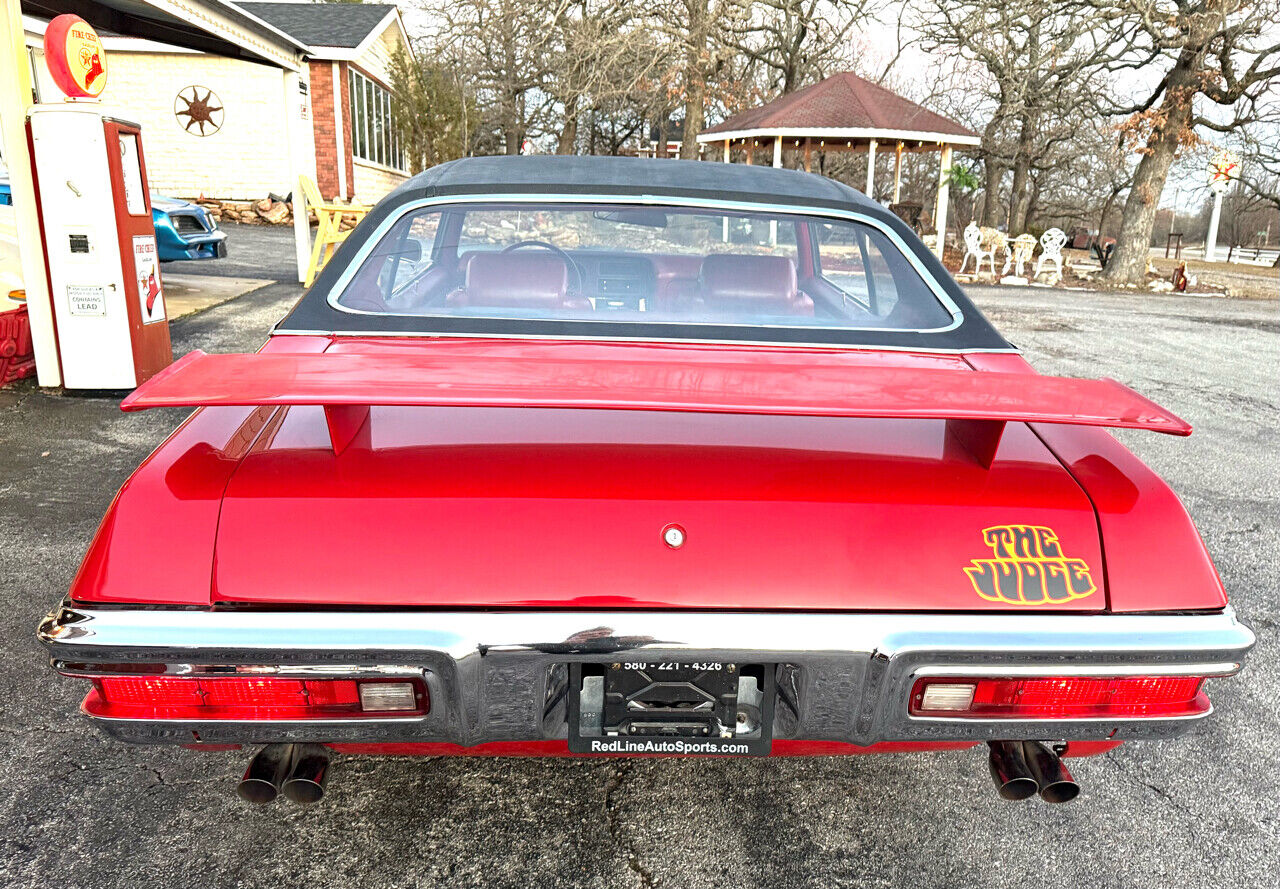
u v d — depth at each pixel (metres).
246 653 1.49
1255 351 10.22
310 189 11.73
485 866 2.04
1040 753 1.77
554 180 2.47
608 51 22.11
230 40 9.31
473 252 2.55
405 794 2.29
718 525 1.58
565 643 1.52
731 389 1.48
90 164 5.84
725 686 1.65
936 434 1.89
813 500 1.62
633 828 2.18
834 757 2.51
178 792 2.25
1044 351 9.61
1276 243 55.00
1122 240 19.28
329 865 2.02
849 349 2.16
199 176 20.45
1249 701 2.88
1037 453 1.83
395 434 1.77
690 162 2.82
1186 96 18.17
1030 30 20.33
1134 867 2.10
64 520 4.00
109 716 1.55
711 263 2.46
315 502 1.57
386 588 1.54
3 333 6.25
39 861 2.00
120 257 6.03
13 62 5.72
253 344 7.64
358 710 1.58
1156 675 1.60
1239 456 5.82
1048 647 1.55
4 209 6.65
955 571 1.59
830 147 24.08
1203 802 2.35
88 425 5.49
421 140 23.50
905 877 2.04
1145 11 17.36
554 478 1.63
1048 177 37.19
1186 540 1.66
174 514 1.57
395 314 2.16
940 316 2.31
